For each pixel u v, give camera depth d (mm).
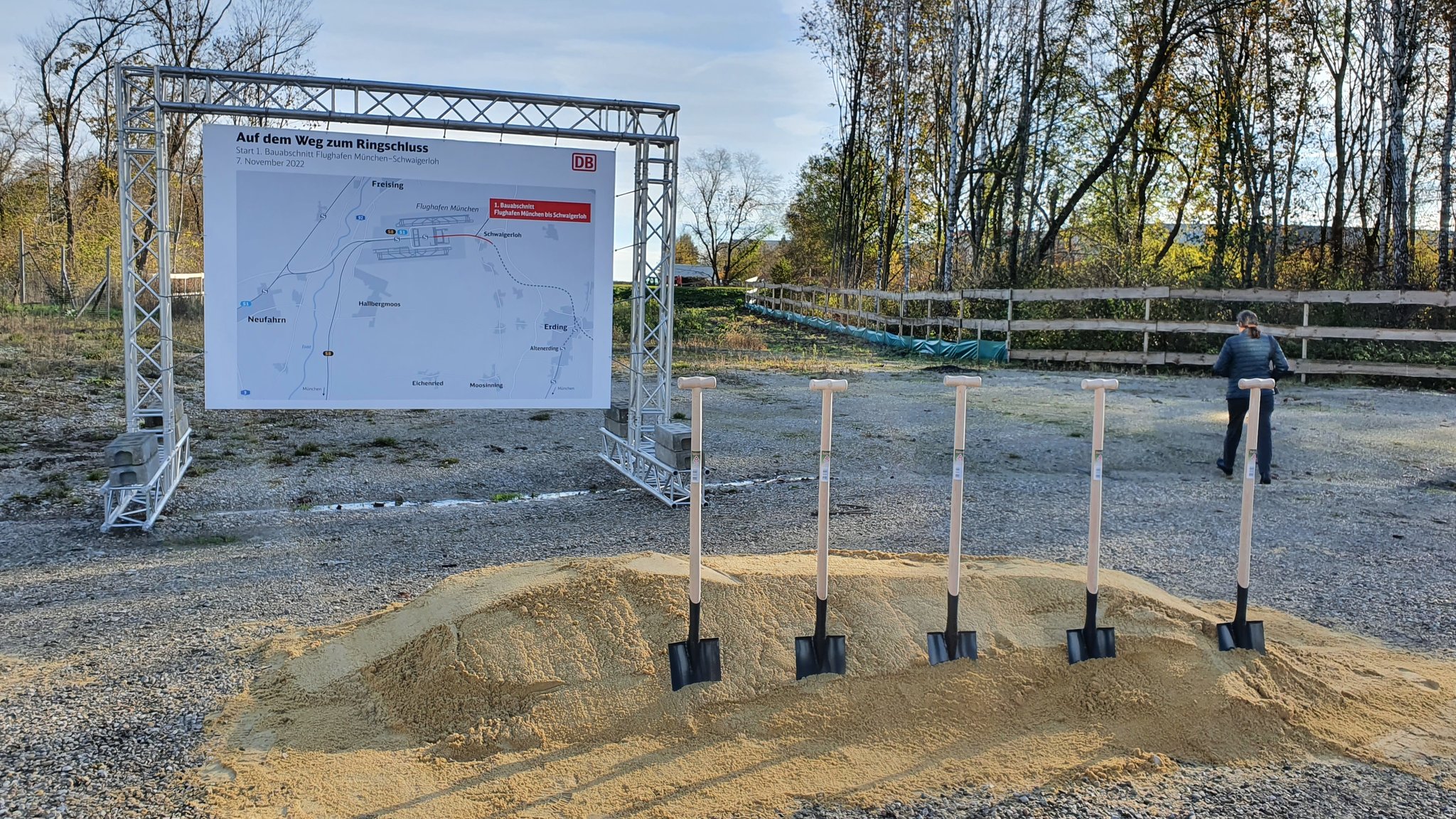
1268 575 6828
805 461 11281
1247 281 23844
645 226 10203
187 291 25094
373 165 9414
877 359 22922
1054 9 28000
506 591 4863
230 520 8352
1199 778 3936
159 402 10109
